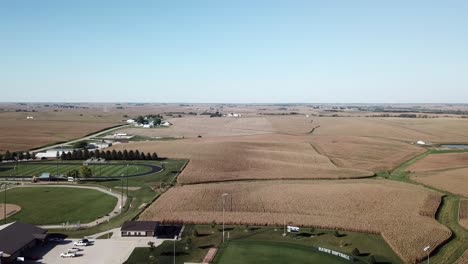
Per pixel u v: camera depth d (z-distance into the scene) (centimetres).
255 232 9912
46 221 10681
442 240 9281
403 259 8369
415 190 13562
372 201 12175
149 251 8831
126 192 13438
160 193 13200
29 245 9000
